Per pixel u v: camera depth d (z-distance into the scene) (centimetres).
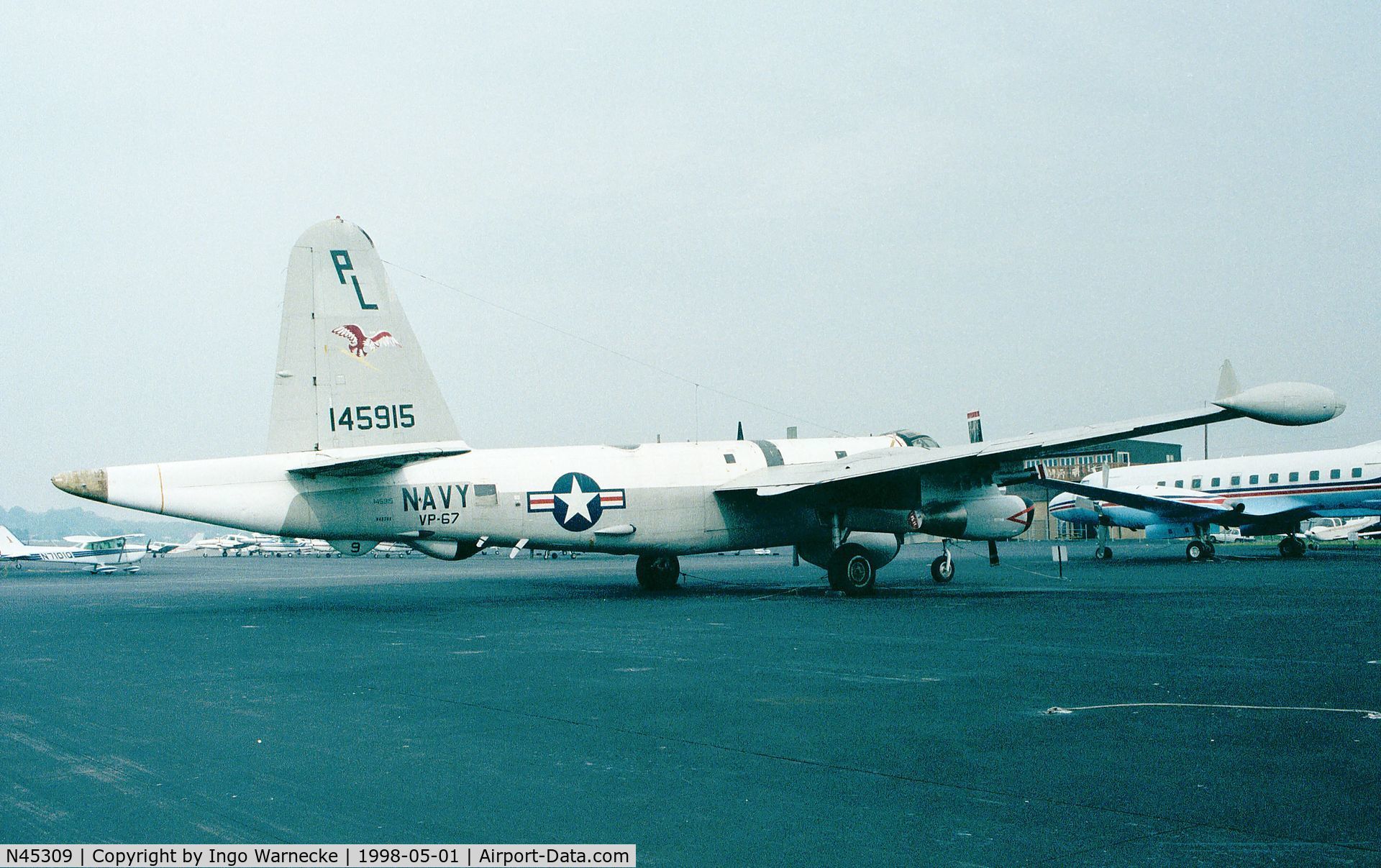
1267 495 3738
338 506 1909
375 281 1966
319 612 1998
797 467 2338
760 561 4953
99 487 1750
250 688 1035
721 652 1270
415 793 632
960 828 548
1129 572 3089
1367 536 6494
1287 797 598
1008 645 1300
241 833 556
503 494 2052
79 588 3453
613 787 643
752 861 503
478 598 2341
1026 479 2317
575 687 1020
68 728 838
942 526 2277
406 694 989
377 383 1955
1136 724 805
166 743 779
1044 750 721
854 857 505
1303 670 1069
